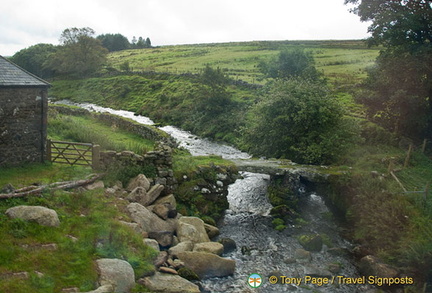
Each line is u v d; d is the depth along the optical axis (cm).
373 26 2848
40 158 1920
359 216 1830
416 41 2748
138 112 5391
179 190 1884
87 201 1481
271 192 2130
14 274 993
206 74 4606
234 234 1748
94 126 3469
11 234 1138
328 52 8025
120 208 1534
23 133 1845
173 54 10575
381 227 1620
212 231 1698
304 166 2194
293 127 2506
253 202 2116
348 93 4381
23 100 1828
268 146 2584
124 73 7588
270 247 1627
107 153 1839
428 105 2745
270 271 1424
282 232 1783
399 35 2683
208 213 1894
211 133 3984
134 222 1464
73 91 7356
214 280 1341
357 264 1504
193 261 1355
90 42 8181
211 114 4394
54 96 7219
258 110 2644
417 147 2728
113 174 1773
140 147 2412
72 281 1038
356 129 2542
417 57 2561
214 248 1474
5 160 1798
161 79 6725
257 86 5003
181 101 5259
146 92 6256
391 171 2070
